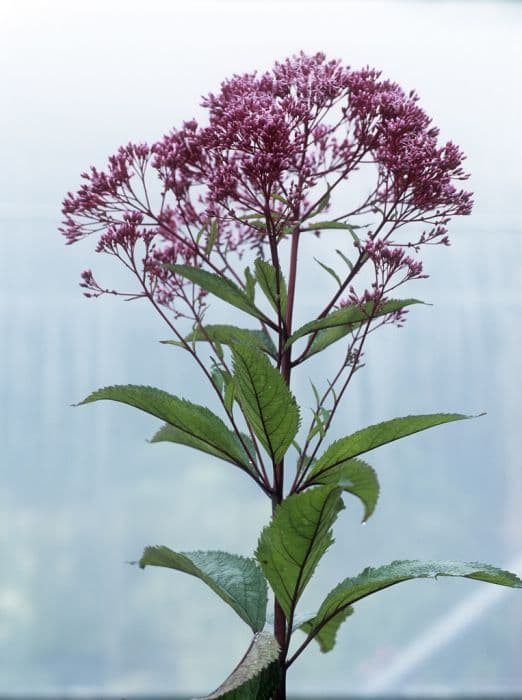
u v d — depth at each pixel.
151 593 4.32
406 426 0.95
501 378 4.10
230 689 0.82
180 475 4.32
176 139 1.07
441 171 1.05
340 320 1.02
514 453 4.16
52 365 4.11
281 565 0.92
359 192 3.65
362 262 1.05
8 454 4.18
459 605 4.25
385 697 4.28
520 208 3.95
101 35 3.75
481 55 3.74
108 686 4.32
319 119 1.04
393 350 4.07
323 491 0.84
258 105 0.99
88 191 1.07
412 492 4.21
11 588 4.26
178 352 4.06
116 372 4.07
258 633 0.94
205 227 1.07
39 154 3.84
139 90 3.77
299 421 0.95
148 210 1.08
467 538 4.21
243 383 0.92
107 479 4.28
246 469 1.01
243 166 0.97
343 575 4.25
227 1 3.69
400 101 1.05
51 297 4.05
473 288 4.08
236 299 1.03
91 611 4.31
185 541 4.32
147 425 4.27
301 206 1.17
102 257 4.02
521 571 4.16
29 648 4.28
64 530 4.27
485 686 4.24
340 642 4.28
